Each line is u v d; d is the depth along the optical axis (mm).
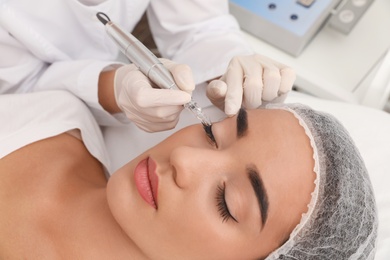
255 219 606
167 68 750
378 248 866
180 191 630
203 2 996
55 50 907
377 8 1215
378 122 995
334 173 620
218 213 622
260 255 641
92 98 856
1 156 740
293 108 720
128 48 723
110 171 899
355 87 1102
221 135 687
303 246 622
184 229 624
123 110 844
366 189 657
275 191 608
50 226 726
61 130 791
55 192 749
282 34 1084
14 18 803
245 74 798
